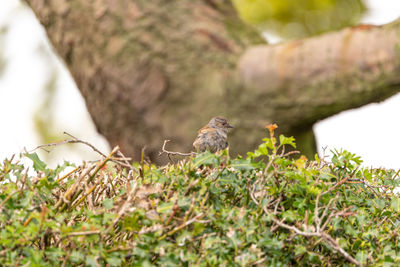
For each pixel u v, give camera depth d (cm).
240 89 1189
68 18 1285
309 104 1134
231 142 1195
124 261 474
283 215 501
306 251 481
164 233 474
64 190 568
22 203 487
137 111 1249
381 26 1092
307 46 1144
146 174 545
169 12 1258
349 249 515
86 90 1322
